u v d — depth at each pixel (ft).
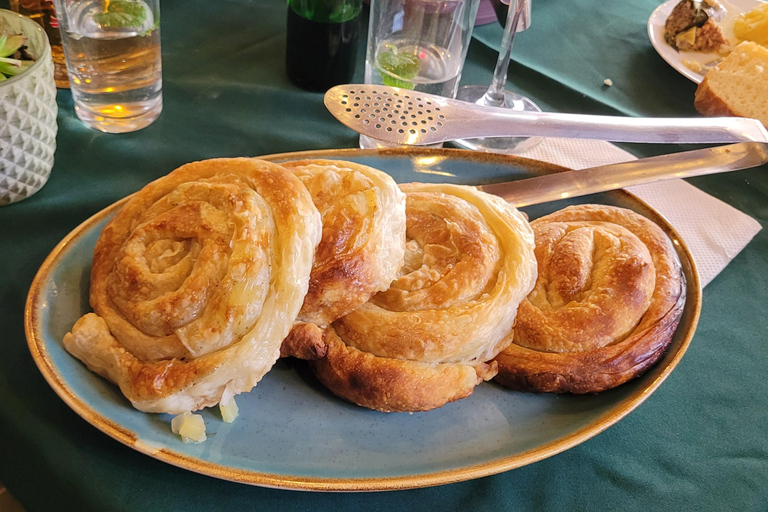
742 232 1.32
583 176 1.27
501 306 0.95
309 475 0.79
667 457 0.93
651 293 1.03
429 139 1.24
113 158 1.30
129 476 0.80
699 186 1.46
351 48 1.48
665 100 1.72
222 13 1.77
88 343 0.86
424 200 1.07
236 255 0.85
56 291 0.93
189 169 0.98
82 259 0.99
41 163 1.15
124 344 0.86
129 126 1.37
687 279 1.10
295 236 0.88
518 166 1.28
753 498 0.89
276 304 0.86
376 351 0.93
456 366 0.93
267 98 1.52
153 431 0.82
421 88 1.40
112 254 0.94
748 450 0.95
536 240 1.11
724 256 1.27
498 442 0.89
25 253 1.09
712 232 1.31
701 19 1.79
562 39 1.91
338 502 0.83
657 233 1.13
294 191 0.92
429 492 0.86
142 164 1.30
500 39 1.86
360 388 0.90
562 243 1.09
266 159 1.15
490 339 0.96
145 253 0.90
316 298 0.91
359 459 0.85
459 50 1.44
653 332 0.98
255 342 0.84
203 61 1.60
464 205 1.06
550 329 0.98
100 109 1.33
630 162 1.30
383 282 0.95
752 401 1.03
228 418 0.87
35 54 1.13
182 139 1.38
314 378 0.96
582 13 2.04
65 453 0.81
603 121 1.35
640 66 1.84
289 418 0.90
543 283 1.05
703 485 0.90
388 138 1.22
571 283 1.03
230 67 1.60
